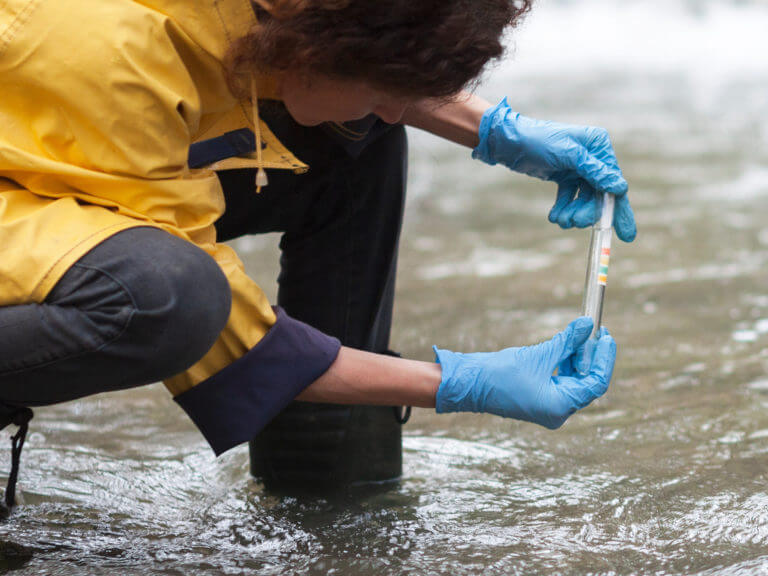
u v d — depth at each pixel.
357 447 2.92
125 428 3.49
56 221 2.17
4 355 2.15
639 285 5.41
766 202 7.67
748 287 5.27
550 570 2.33
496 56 2.23
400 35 2.08
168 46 2.16
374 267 2.94
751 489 2.78
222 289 2.23
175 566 2.39
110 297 2.12
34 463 3.11
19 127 2.21
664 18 26.28
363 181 2.86
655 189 8.30
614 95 15.29
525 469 3.05
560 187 2.89
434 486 2.94
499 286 5.53
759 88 15.73
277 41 2.11
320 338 2.41
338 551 2.48
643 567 2.32
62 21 2.12
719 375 3.88
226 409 2.40
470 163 10.39
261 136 2.52
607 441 3.25
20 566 2.38
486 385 2.41
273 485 2.96
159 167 2.21
